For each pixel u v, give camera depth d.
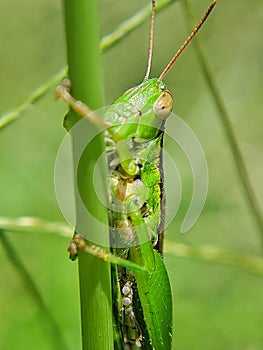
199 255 0.13
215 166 0.21
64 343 0.13
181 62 0.23
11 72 0.24
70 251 0.09
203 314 0.17
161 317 0.11
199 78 0.23
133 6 0.23
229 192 0.21
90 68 0.09
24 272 0.12
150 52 0.11
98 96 0.09
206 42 0.23
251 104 0.22
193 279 0.18
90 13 0.08
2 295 0.16
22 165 0.21
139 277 0.11
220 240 0.20
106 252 0.09
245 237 0.20
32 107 0.11
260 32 0.23
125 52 0.24
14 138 0.22
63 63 0.24
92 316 0.09
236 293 0.17
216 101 0.12
